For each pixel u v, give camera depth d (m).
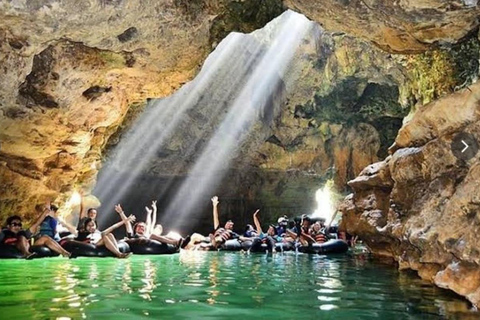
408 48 7.21
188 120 20.72
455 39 6.62
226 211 23.27
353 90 18.81
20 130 9.93
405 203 7.10
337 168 20.92
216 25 10.01
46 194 11.85
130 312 3.98
